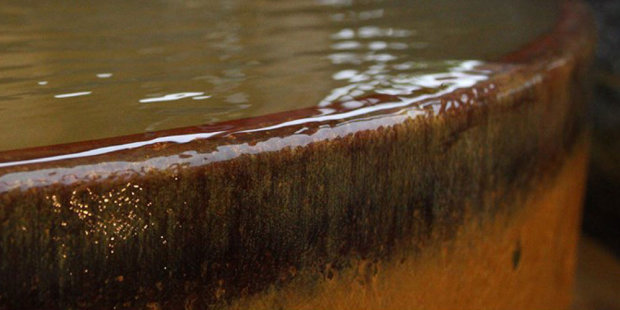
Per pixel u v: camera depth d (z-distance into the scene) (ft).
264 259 4.78
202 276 4.50
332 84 6.32
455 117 5.87
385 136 5.27
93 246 4.07
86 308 4.12
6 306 3.88
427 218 5.88
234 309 4.70
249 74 6.81
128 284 4.23
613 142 16.99
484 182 6.46
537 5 12.13
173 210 4.29
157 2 12.39
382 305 5.72
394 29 9.86
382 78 6.58
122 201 4.10
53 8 11.26
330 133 4.94
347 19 10.88
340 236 5.18
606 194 17.51
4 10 10.89
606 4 17.71
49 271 3.97
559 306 9.71
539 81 7.16
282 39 9.13
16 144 4.31
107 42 8.72
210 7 12.04
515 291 7.71
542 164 7.70
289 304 5.02
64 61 7.38
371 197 5.32
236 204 4.54
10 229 3.82
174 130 4.58
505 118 6.57
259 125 4.79
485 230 6.69
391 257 5.65
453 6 12.15
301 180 4.83
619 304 15.15
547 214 8.27
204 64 7.39
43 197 3.87
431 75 6.75
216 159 4.41
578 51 8.54
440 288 6.28
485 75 6.79
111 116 5.01
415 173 5.62
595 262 17.08
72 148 4.18
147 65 7.26
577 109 8.77
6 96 5.64
